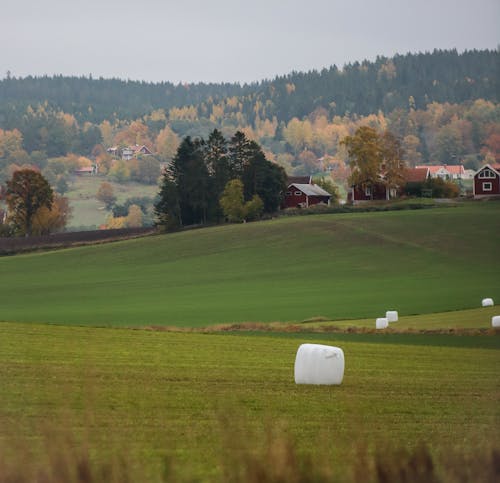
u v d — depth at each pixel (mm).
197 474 53750
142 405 80625
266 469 41781
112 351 120375
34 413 74312
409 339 151625
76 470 40875
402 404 86062
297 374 97438
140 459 57875
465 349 135250
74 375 96500
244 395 88188
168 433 68312
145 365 107562
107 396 84375
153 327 166500
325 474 42156
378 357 124438
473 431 72875
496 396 92375
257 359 117438
